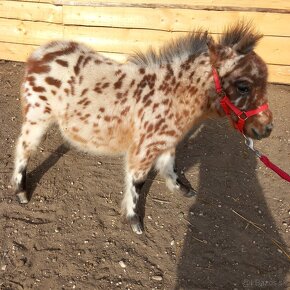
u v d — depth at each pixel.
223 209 1.13
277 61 1.54
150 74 0.98
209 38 0.92
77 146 1.11
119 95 0.98
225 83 0.92
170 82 0.96
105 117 1.00
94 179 1.19
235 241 1.05
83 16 1.50
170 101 0.96
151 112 0.96
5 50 1.62
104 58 1.01
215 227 1.08
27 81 1.00
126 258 0.99
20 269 0.94
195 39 0.97
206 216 1.11
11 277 0.92
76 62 0.99
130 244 1.02
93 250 1.00
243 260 1.01
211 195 1.17
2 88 1.50
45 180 1.16
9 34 1.57
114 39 1.53
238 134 1.38
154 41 1.52
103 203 1.12
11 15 1.54
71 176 1.19
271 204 1.16
